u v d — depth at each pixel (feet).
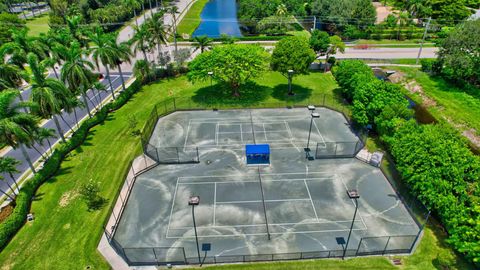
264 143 147.54
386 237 100.07
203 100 187.01
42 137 124.47
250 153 133.18
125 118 171.01
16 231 104.58
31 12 418.51
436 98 184.14
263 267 91.81
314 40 218.79
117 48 180.04
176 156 139.23
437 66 209.36
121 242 100.12
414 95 194.90
